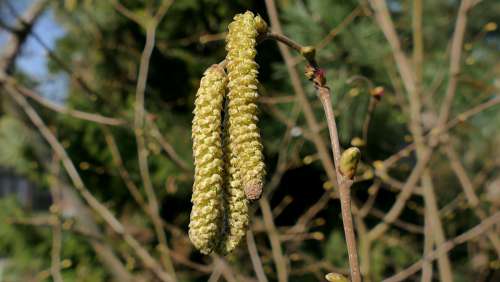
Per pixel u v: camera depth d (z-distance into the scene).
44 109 0.67
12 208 0.70
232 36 0.21
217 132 0.20
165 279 0.49
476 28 0.64
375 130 0.56
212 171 0.20
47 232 0.70
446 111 0.42
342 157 0.21
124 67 0.71
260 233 0.63
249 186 0.20
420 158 0.43
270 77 0.64
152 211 0.52
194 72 0.69
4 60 0.63
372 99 0.34
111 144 0.55
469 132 0.61
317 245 0.68
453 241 0.40
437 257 0.40
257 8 0.67
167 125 0.67
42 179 0.72
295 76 0.43
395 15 0.58
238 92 0.20
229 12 0.66
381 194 0.68
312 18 0.51
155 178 0.67
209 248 0.20
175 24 0.68
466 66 0.55
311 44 0.50
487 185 0.67
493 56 0.63
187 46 0.69
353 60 0.50
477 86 0.47
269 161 0.66
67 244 0.69
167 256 0.52
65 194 0.58
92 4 0.67
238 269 0.59
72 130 0.68
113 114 0.67
